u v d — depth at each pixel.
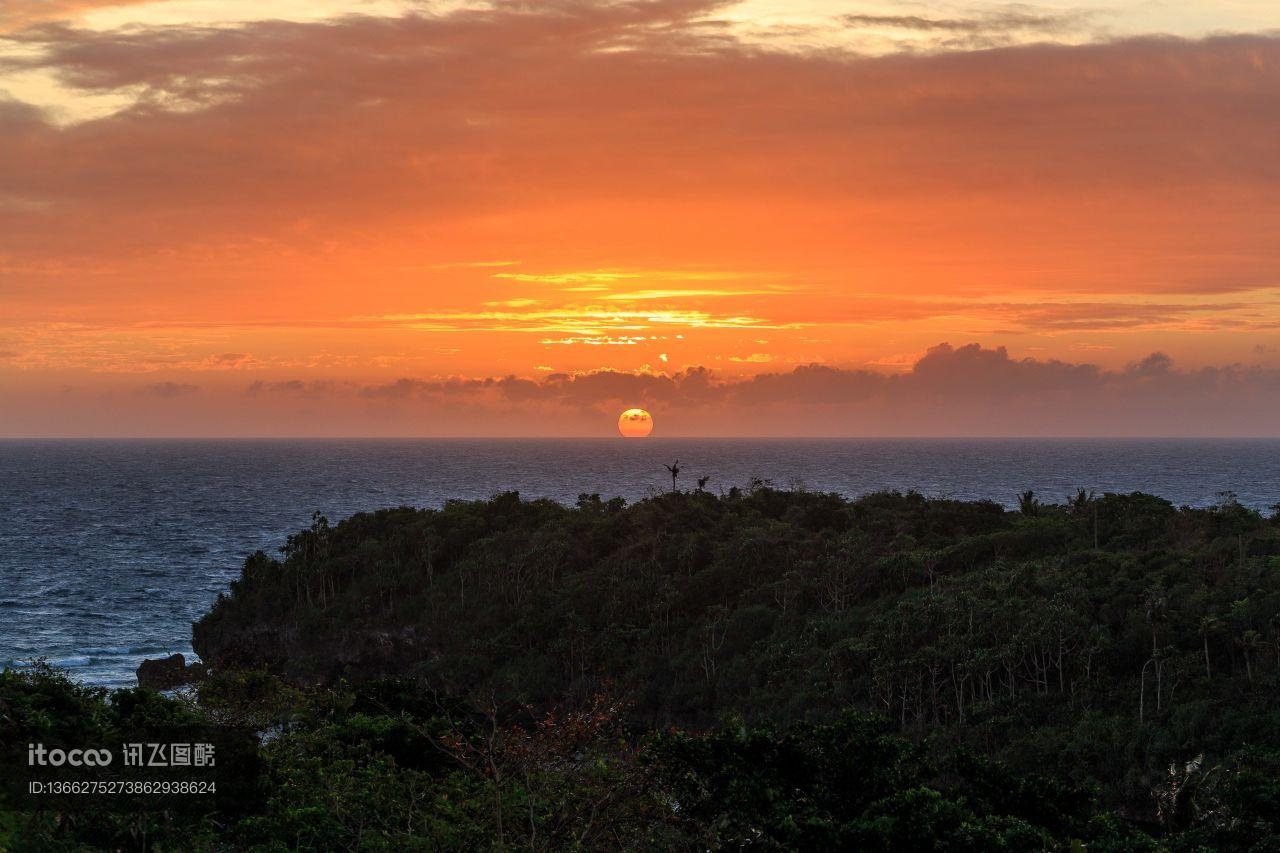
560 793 26.86
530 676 95.38
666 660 94.38
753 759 40.47
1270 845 42.59
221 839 31.11
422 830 28.23
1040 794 43.00
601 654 94.94
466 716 53.22
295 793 31.62
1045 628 79.00
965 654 78.81
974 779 43.78
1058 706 75.31
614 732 30.69
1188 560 95.00
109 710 36.94
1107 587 89.56
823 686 81.62
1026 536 110.44
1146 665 74.56
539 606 105.50
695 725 86.62
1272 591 81.56
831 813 40.00
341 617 112.44
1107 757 68.44
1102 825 40.69
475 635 104.69
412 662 107.88
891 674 77.81
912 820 36.94
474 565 115.88
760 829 36.72
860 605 98.25
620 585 105.62
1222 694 71.31
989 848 36.19
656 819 29.92
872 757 41.78
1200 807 57.19
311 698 48.56
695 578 106.12
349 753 40.50
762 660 89.19
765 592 102.44
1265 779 46.91
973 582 95.25
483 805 26.83
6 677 35.53
